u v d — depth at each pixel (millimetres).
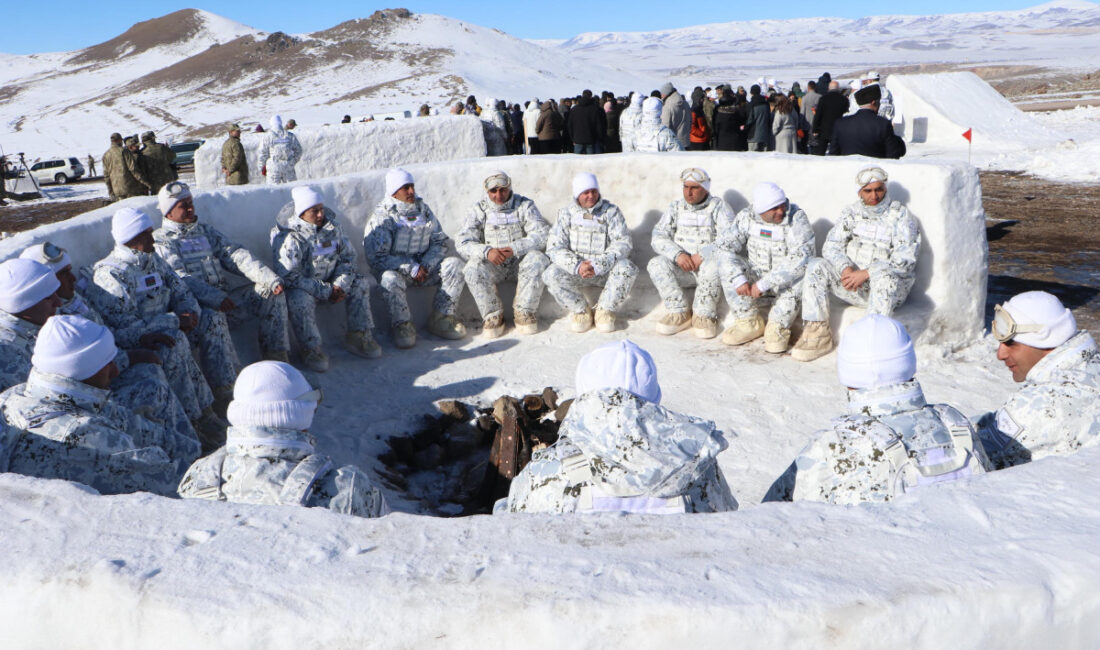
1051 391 2473
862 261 5684
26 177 21250
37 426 2795
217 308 5309
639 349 2338
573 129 13977
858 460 2207
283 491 2354
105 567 1544
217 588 1485
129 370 4188
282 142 12516
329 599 1445
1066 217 10383
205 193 5984
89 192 22375
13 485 1872
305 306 5914
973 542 1511
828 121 10695
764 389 5305
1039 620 1373
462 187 7012
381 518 1710
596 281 6621
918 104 19734
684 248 6355
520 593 1420
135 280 4664
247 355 6031
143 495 1835
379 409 5344
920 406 2264
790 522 1619
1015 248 8852
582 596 1399
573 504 2195
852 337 2299
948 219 5586
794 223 5852
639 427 2178
